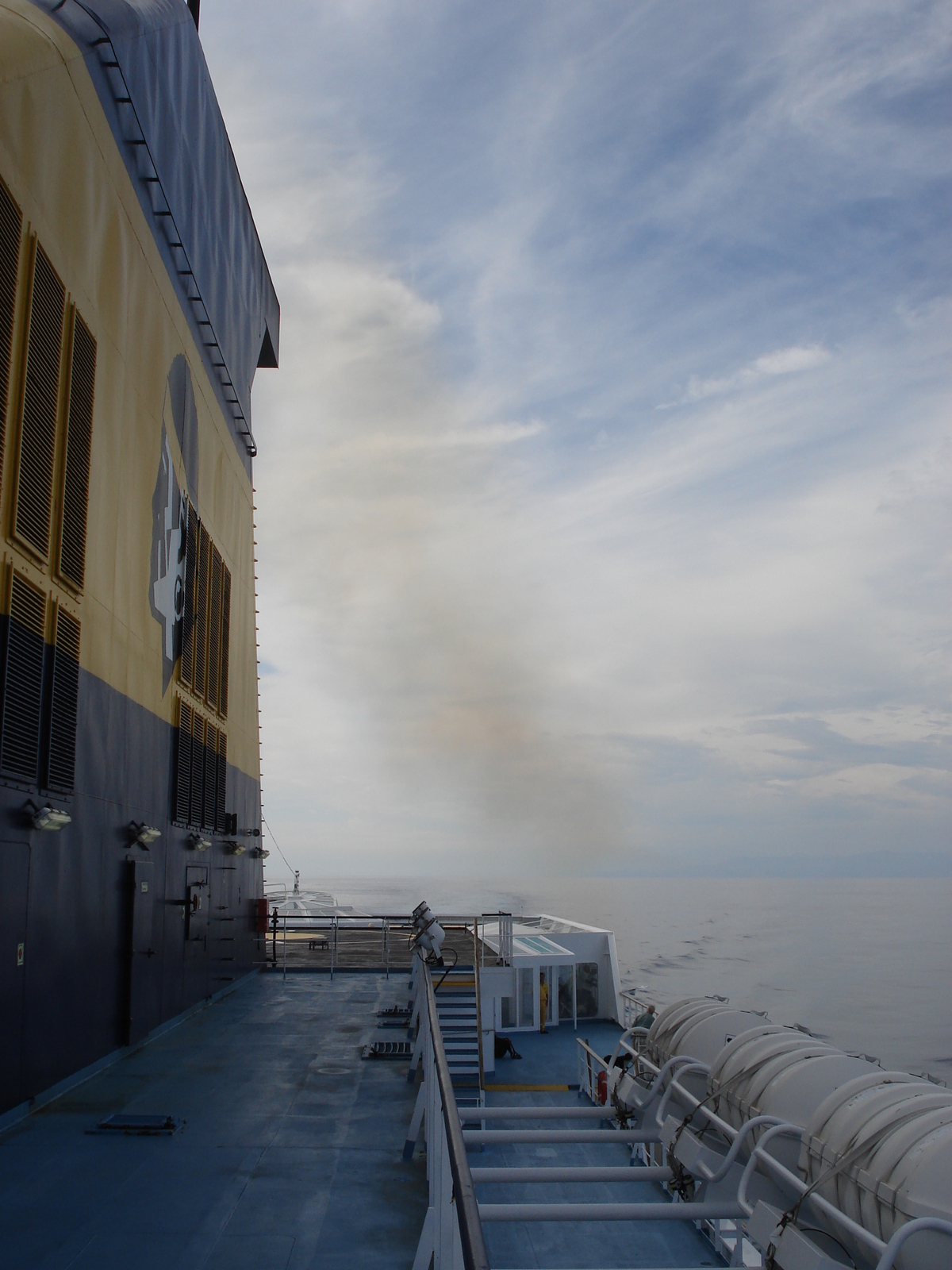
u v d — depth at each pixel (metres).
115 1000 12.48
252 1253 6.30
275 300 29.09
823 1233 6.24
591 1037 27.62
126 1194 7.42
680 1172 8.41
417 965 17.48
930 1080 6.88
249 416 24.89
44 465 9.77
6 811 8.83
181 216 16.50
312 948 26.72
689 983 75.50
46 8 10.38
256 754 25.69
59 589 10.26
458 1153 4.18
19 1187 7.57
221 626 20.59
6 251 8.81
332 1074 11.91
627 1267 13.79
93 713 11.47
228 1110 10.05
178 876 15.98
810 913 197.38
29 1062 9.60
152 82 14.52
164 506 15.16
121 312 12.80
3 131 8.78
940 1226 5.11
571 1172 8.40
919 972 87.75
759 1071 7.98
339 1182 7.81
